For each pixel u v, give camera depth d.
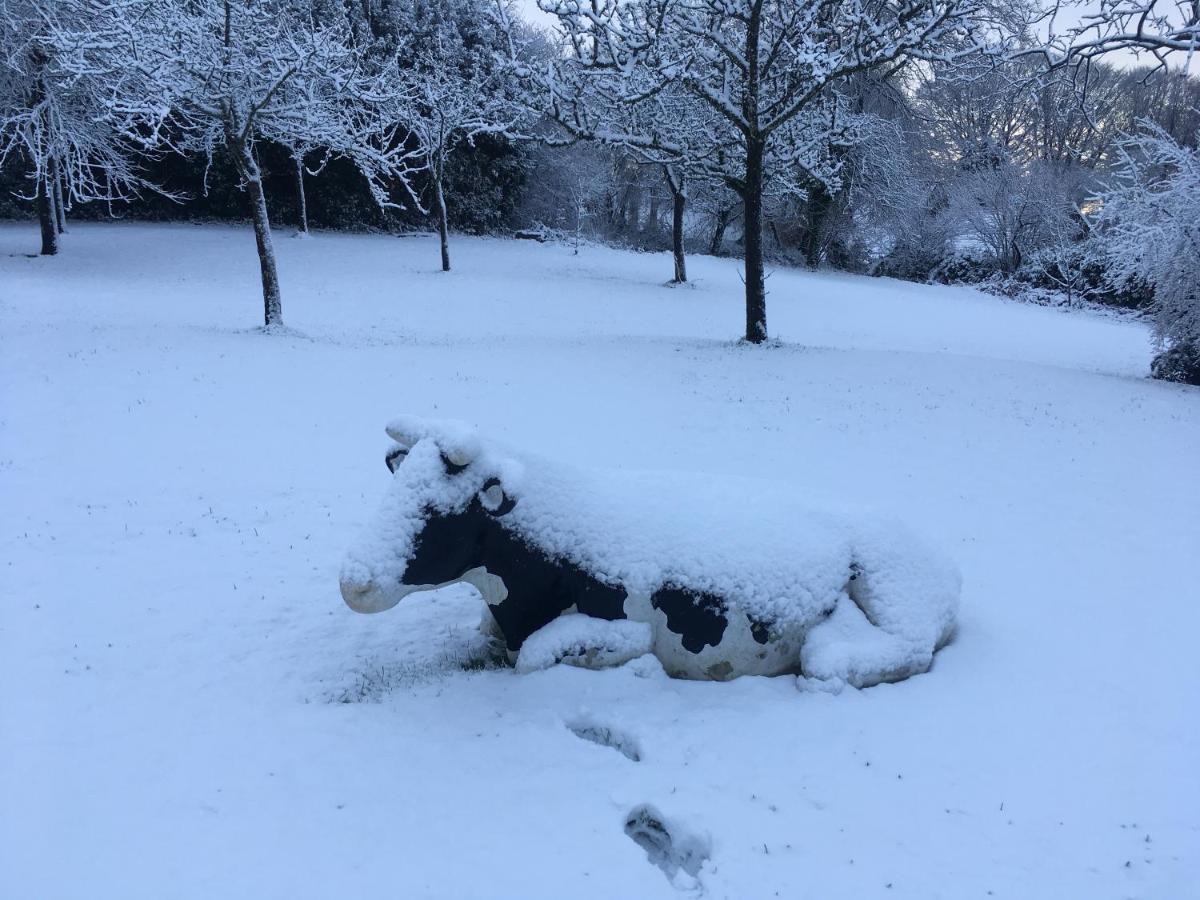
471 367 17.61
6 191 39.62
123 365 15.99
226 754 4.98
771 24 20.58
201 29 19.33
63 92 26.69
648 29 19.44
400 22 43.59
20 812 4.42
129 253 32.84
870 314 33.19
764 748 4.98
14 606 7.22
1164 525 9.86
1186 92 43.38
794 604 5.70
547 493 5.77
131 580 7.88
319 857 4.10
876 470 11.84
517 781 4.68
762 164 23.72
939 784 4.71
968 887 3.98
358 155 22.72
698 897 3.93
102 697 5.72
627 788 4.62
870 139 42.66
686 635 5.68
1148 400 17.02
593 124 21.58
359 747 5.03
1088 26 15.20
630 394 15.84
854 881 3.99
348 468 11.32
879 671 5.67
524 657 5.68
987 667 6.08
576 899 3.84
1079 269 41.84
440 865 4.05
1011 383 17.92
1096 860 4.18
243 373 15.96
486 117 33.50
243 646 6.58
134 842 4.19
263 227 20.36
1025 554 8.79
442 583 5.57
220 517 9.56
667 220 57.88
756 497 6.23
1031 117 48.62
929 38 18.14
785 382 17.31
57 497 9.93
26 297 23.47
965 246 50.97
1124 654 6.42
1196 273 19.84
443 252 34.28
